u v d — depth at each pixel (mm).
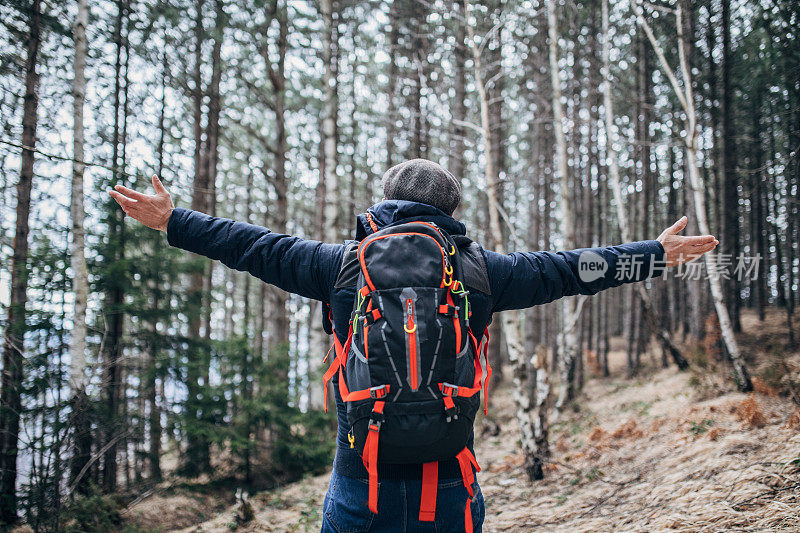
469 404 1374
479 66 8195
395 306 1366
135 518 7258
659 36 13773
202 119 13578
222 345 9828
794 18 9523
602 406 11562
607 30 11883
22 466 7285
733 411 6988
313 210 19906
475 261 1560
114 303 8609
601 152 17953
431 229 1503
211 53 12430
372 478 1334
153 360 9039
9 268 7871
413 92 15711
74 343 6887
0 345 6992
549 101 16125
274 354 10453
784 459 4508
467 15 8336
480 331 1526
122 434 7301
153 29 9828
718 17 11680
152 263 8672
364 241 1508
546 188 19062
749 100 11930
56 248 7695
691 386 10023
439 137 16203
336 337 1546
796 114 10281
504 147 17719
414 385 1307
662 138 16453
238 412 9828
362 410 1347
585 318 17766
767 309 16688
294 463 9672
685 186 14953
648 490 5027
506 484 6887
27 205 7840
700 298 14211
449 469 1455
